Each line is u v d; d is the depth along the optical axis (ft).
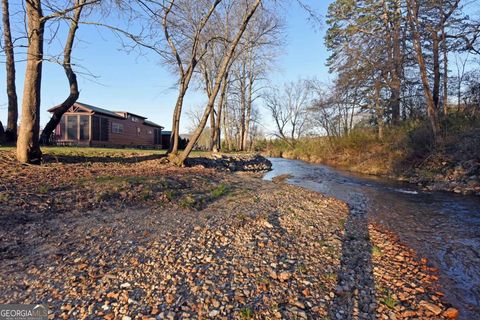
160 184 23.30
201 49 52.80
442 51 50.14
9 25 27.25
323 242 15.60
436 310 9.82
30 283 9.29
